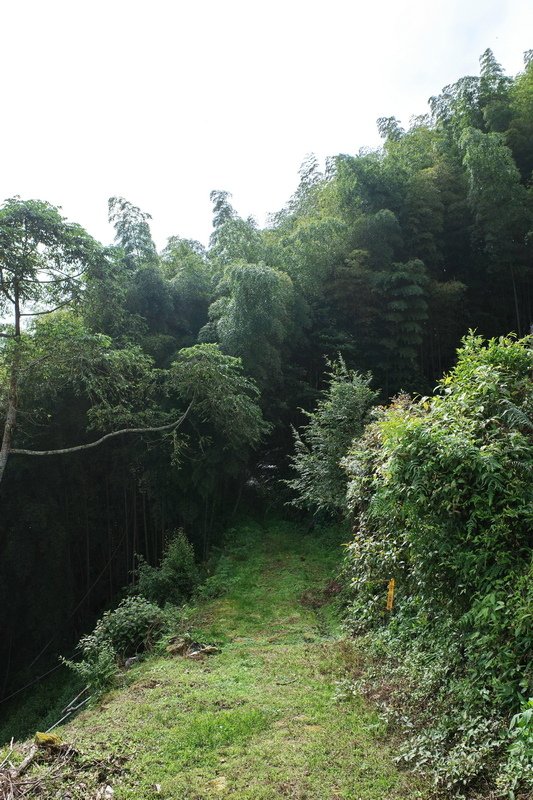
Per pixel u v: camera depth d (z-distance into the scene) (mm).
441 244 13906
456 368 4539
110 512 12711
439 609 3967
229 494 12664
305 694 4578
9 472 10883
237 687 4918
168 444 10891
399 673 4328
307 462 8844
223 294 11742
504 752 2885
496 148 12031
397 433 3807
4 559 11500
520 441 3572
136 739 4004
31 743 4039
